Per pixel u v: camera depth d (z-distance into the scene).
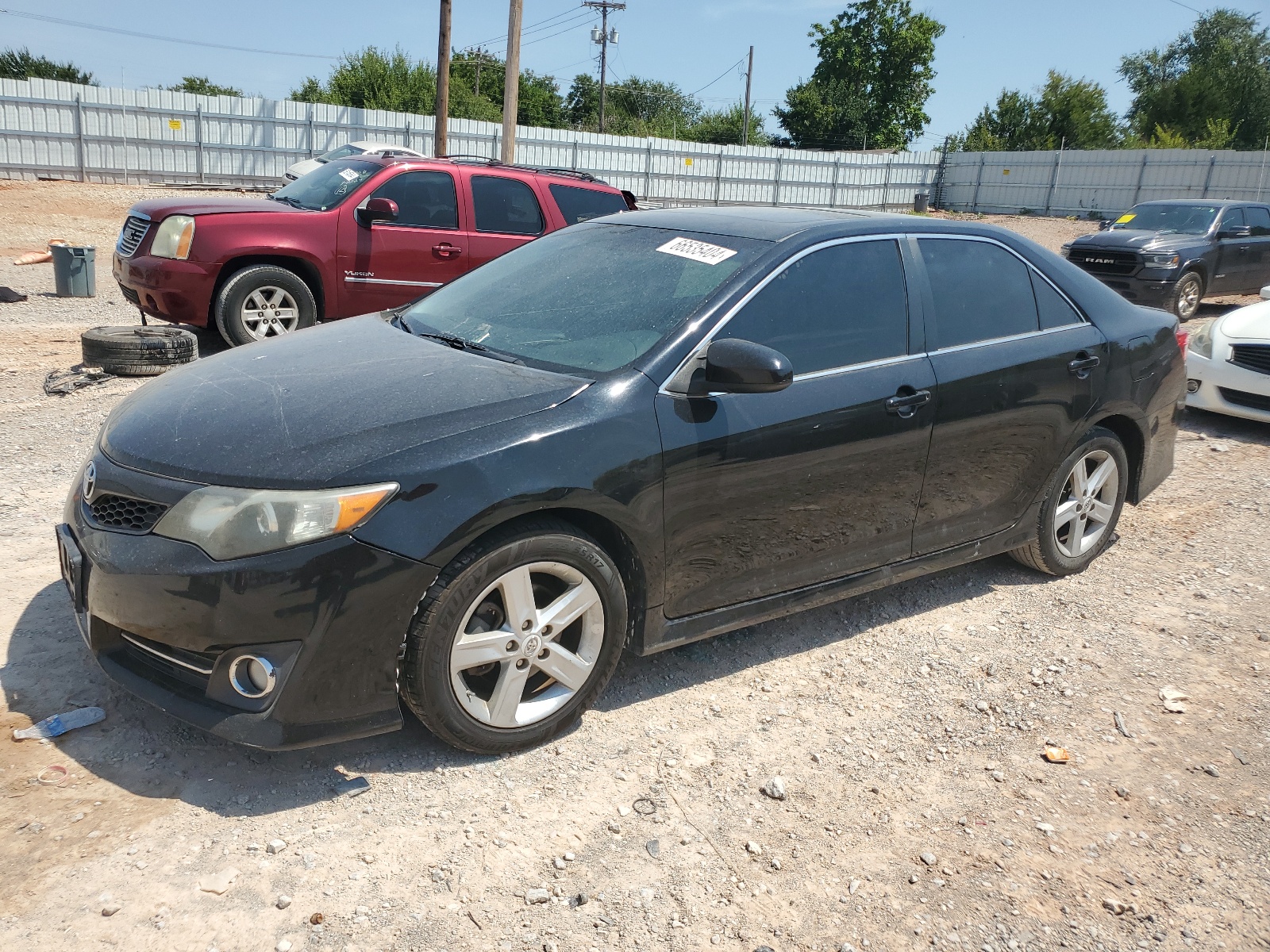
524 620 2.85
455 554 2.67
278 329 8.46
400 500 2.60
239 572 2.50
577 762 2.99
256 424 2.81
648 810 2.79
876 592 4.43
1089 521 4.72
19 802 2.58
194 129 27.44
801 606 3.57
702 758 3.07
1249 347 7.39
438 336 3.56
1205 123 56.25
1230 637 4.12
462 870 2.48
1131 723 3.44
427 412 2.82
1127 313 4.61
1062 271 4.40
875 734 3.29
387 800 2.73
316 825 2.60
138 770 2.76
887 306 3.69
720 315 3.25
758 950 2.32
